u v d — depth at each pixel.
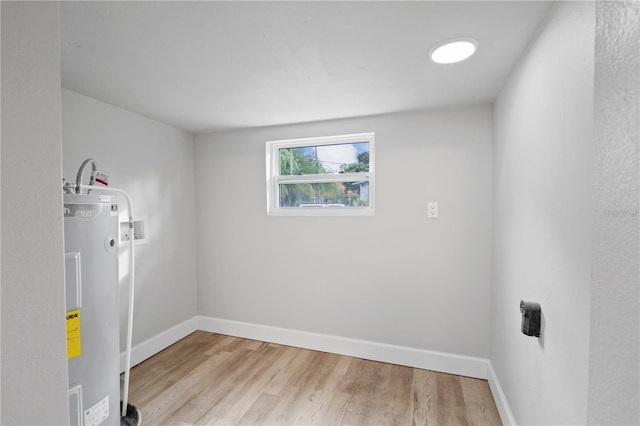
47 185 0.51
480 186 2.04
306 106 2.07
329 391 1.91
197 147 2.83
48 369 0.51
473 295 2.07
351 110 2.14
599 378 0.44
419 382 2.00
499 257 1.79
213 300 2.83
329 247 2.45
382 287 2.30
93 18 1.08
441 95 1.86
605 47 0.42
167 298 2.54
